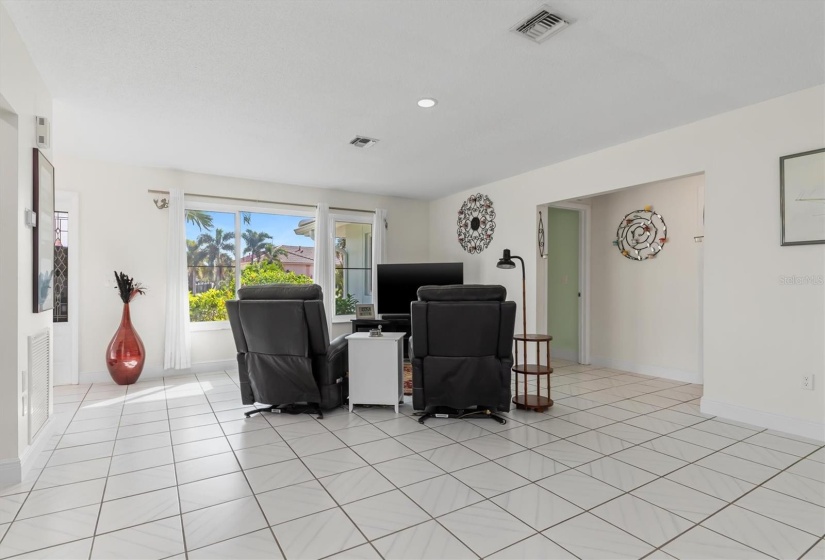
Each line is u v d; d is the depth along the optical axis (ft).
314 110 11.46
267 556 5.87
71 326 15.69
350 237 22.15
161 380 16.52
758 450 9.41
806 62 8.98
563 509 7.03
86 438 10.39
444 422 11.51
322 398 11.95
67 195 15.60
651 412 12.26
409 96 10.63
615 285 18.71
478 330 10.72
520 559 5.77
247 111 11.50
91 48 8.36
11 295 8.04
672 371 16.57
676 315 16.48
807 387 10.15
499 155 15.57
